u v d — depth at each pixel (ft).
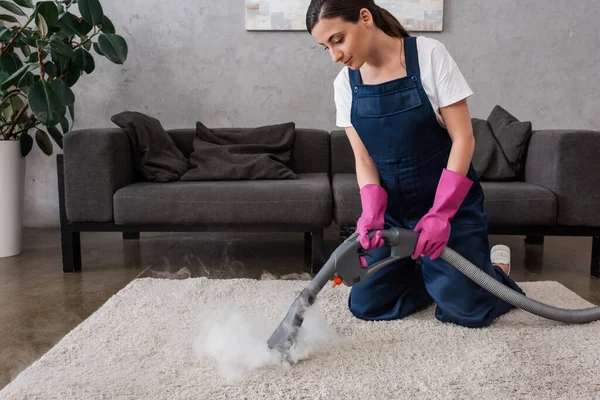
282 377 4.14
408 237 4.65
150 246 9.46
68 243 7.68
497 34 10.44
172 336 4.97
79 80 10.62
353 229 7.41
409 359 4.46
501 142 8.78
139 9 10.44
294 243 9.72
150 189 7.56
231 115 10.74
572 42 10.46
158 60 10.59
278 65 10.58
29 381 4.11
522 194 7.30
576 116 10.64
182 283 6.65
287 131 9.66
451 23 10.41
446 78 4.72
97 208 7.57
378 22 4.81
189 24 10.50
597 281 7.19
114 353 4.60
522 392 3.89
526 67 10.52
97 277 7.45
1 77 8.34
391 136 4.97
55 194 10.89
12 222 8.62
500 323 5.36
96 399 3.83
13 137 9.06
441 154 5.11
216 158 8.91
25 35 8.86
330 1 4.28
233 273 7.63
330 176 9.94
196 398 3.83
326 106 10.66
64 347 4.73
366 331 5.14
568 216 7.31
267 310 5.67
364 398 3.81
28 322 5.74
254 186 7.55
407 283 5.71
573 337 4.92
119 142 7.86
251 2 10.33
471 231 5.31
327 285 6.65
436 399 3.79
